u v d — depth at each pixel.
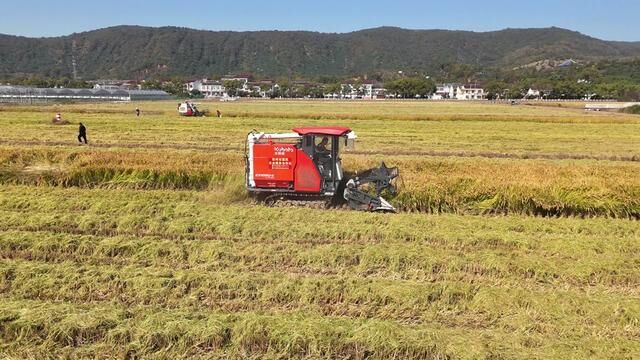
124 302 8.92
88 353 7.45
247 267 10.56
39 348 7.49
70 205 14.93
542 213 16.50
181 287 9.36
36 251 11.08
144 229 13.09
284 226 13.14
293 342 7.54
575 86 161.25
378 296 9.15
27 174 19.23
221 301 8.96
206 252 11.09
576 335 8.15
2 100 90.62
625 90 144.62
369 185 16.16
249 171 15.86
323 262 10.87
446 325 8.46
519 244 12.47
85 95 112.44
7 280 9.54
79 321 7.88
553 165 22.28
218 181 18.88
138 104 91.69
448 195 16.45
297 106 90.38
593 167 21.08
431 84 180.25
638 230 14.04
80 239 11.62
